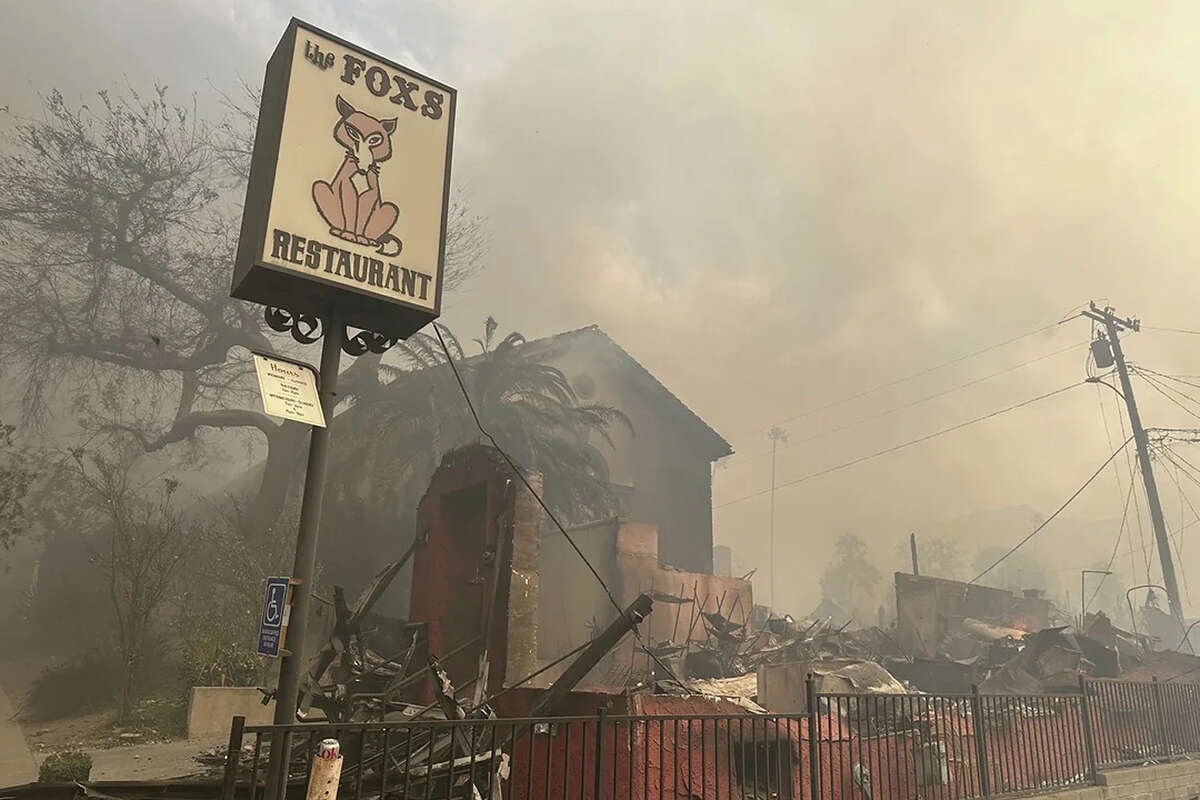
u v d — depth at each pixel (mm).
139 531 17875
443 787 5496
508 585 11695
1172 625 25328
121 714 14336
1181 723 11797
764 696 11781
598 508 26828
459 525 14062
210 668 14586
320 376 5551
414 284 5938
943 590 21422
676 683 9758
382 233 5906
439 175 6340
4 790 5043
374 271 5773
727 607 20250
